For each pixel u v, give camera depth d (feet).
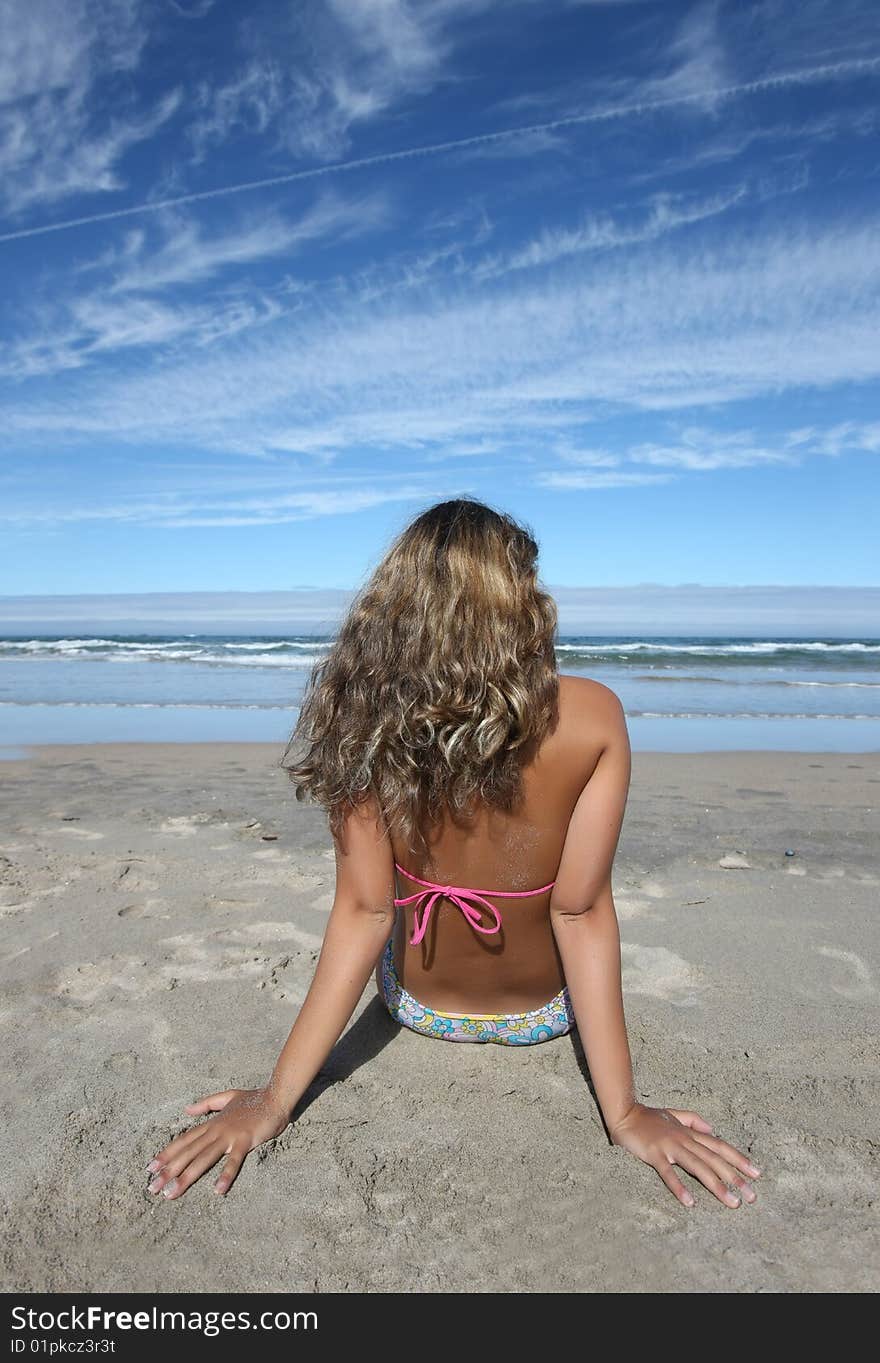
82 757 23.63
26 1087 7.04
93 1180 5.93
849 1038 7.86
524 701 5.67
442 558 5.68
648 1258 5.32
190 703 38.22
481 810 6.10
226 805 17.25
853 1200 5.82
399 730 5.74
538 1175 6.01
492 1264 5.28
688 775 21.45
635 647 83.35
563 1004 7.27
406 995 7.45
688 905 11.30
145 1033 7.89
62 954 9.59
